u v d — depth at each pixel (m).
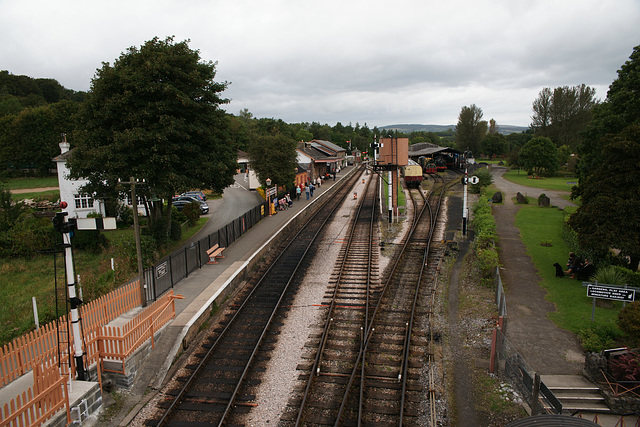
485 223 25.86
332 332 15.52
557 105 85.69
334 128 168.75
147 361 13.41
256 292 19.83
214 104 26.56
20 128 68.56
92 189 24.31
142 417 11.11
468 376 12.52
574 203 38.88
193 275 21.06
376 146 33.06
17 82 100.12
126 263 22.36
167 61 23.22
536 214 33.84
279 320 16.70
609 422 10.23
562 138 85.31
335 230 31.78
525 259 22.36
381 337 15.07
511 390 11.65
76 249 26.55
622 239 15.91
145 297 16.28
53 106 71.31
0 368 10.77
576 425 6.52
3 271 22.97
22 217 29.59
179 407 11.48
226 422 10.80
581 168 28.88
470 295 18.44
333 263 23.77
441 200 41.09
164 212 30.64
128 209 34.72
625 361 11.15
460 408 11.07
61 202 10.71
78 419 10.48
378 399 11.54
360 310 17.36
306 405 11.35
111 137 23.00
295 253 26.11
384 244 26.33
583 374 11.87
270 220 34.88
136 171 22.23
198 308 16.67
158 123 22.83
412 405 11.27
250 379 12.73
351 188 56.62
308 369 13.09
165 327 14.86
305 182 56.12
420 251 25.31
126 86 22.41
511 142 122.31
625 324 11.99
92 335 12.35
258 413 11.12
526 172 74.38
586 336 13.83
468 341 14.55
